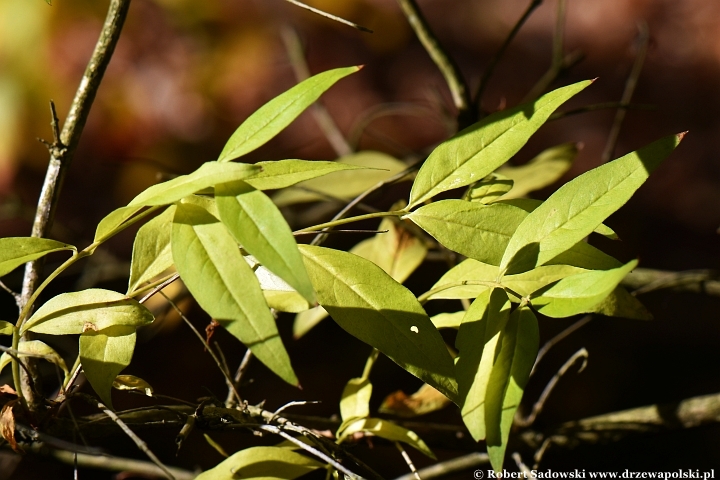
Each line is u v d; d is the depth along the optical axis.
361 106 3.16
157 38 2.64
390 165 1.56
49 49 2.29
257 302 1.27
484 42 3.58
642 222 3.75
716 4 3.60
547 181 1.48
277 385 3.46
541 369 3.93
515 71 3.51
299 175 1.30
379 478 1.34
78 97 1.37
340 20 1.34
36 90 2.30
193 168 2.76
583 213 1.29
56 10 2.27
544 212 1.30
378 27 2.94
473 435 1.28
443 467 1.54
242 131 1.30
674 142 1.29
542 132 3.59
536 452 1.49
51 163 1.37
